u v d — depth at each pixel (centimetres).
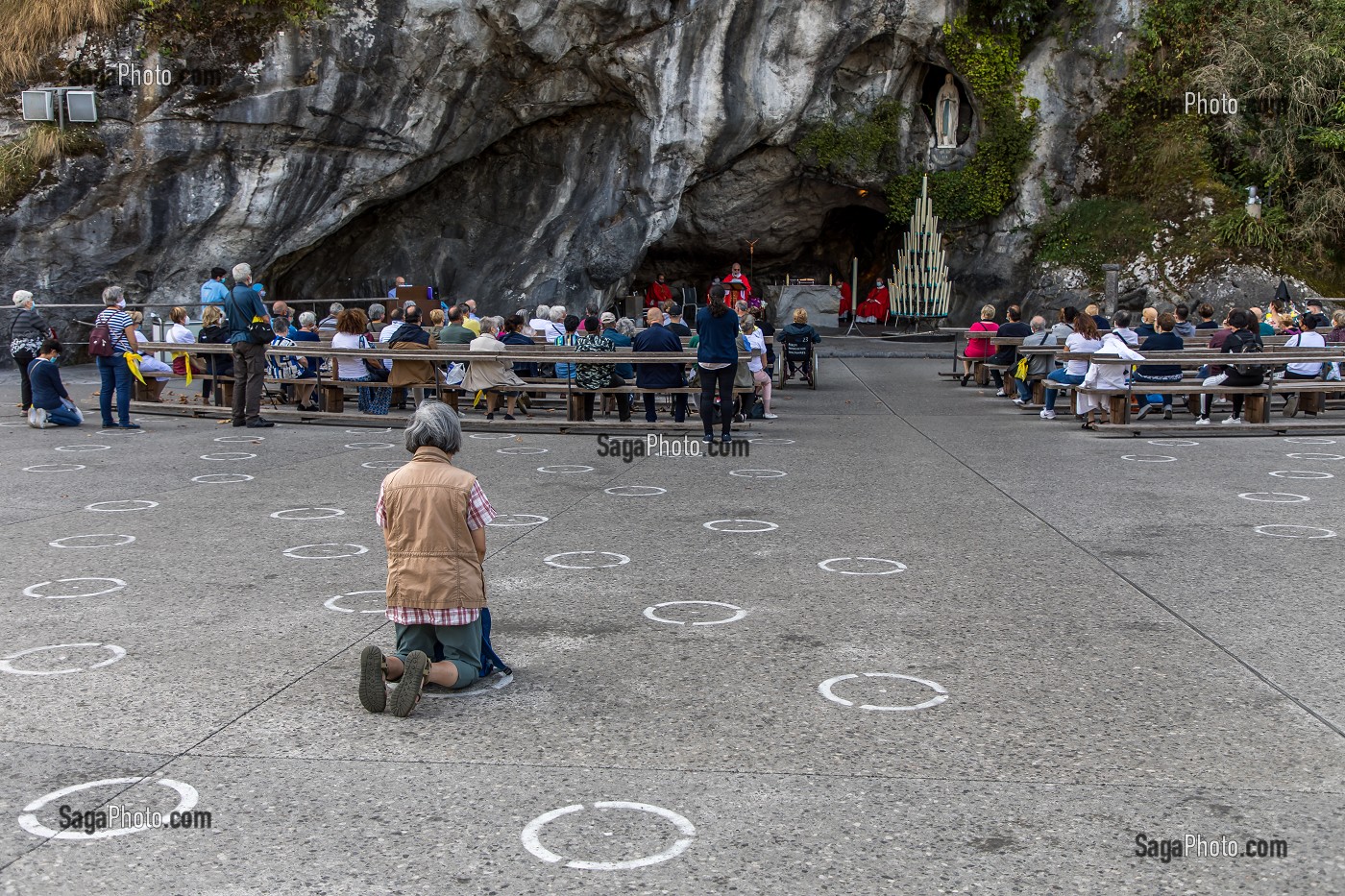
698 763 404
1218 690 475
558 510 877
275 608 602
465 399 1669
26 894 316
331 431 1369
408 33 2356
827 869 329
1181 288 2733
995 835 349
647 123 2772
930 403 1719
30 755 411
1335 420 1463
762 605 608
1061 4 3038
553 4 2469
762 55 2795
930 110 3206
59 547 742
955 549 738
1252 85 2808
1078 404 1430
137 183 2219
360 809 368
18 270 2172
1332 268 2722
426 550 466
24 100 2139
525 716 448
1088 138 3011
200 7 2206
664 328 1379
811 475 1045
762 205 3294
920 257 3045
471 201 2866
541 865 331
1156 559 709
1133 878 323
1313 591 631
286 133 2305
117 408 1423
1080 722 439
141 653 527
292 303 2572
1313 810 365
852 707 457
